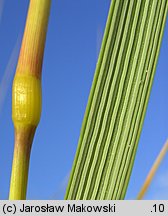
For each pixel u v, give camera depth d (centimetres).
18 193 6
